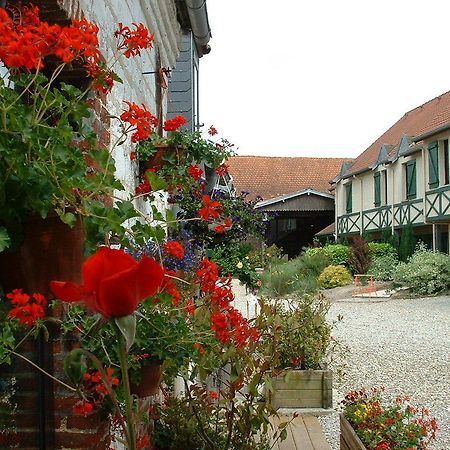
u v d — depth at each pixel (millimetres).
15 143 1201
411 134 24438
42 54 1415
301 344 5211
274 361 3033
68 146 1344
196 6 5500
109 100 2777
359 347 9969
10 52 1260
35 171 1222
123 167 3104
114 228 1388
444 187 19797
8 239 1124
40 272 1342
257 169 36719
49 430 2158
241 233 7645
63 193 1268
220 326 2518
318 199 32562
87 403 2010
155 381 2336
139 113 2285
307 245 35062
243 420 2957
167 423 3252
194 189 4961
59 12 2121
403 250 22281
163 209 4746
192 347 2381
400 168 23391
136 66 3627
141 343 2115
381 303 17016
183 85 7465
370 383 7508
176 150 3510
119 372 2086
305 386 5121
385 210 24672
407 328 12227
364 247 21906
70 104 1487
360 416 3582
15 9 1942
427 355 9312
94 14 2559
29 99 1683
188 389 3154
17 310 1280
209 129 3895
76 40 1434
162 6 4582
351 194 28500
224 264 7508
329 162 37438
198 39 6988
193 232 5785
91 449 2182
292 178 36375
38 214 1282
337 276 20406
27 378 2127
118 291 827
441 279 18328
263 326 3326
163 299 2018
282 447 4109
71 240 1353
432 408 6453
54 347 2152
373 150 28688
